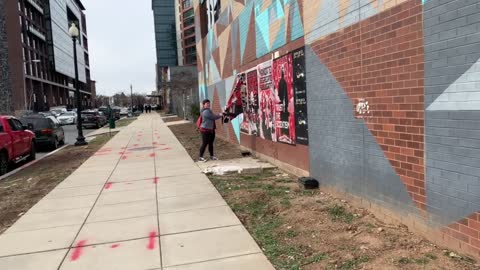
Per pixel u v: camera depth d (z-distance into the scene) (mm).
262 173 9312
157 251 4855
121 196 7742
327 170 6996
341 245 4699
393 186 5152
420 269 3920
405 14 4695
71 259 4754
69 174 10586
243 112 12891
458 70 3982
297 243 4875
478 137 3801
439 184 4344
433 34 4277
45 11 99688
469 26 3822
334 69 6453
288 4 8391
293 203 6523
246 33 11977
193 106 27688
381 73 5219
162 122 37375
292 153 8758
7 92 77312
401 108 4879
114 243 5203
